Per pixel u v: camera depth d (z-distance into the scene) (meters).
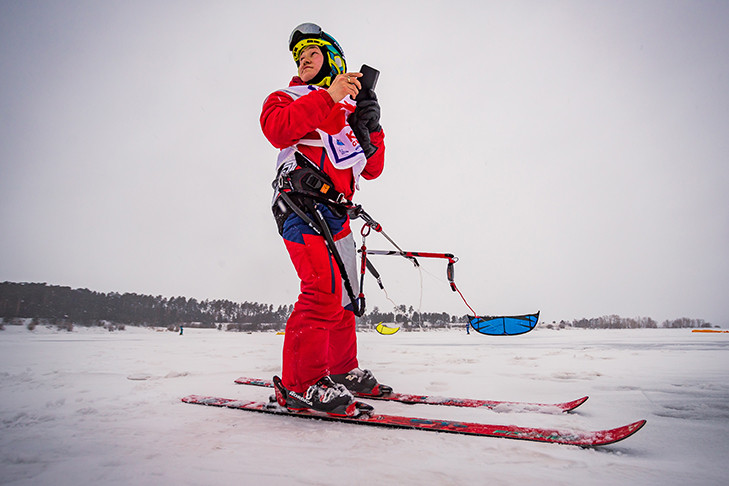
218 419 1.28
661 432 1.14
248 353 5.44
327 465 0.81
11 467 0.79
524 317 2.02
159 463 0.82
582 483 0.72
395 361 3.91
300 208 1.43
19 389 2.06
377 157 1.89
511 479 0.74
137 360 4.16
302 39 1.82
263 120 1.47
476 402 1.55
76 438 1.02
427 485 0.70
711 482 0.73
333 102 1.41
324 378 1.31
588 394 1.88
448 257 2.03
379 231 1.77
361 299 1.66
